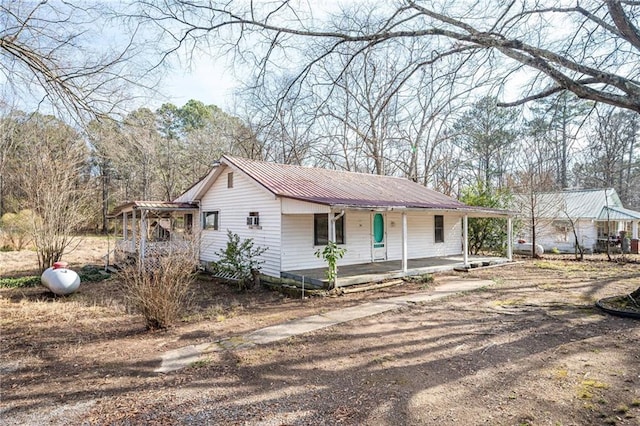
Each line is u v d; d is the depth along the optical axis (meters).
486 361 4.75
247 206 13.21
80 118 6.57
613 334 5.72
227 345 5.66
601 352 4.96
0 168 20.53
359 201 11.45
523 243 21.62
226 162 13.81
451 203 15.59
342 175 16.08
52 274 10.43
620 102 5.38
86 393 4.16
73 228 14.70
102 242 27.06
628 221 25.06
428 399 3.78
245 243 12.05
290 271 11.88
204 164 31.23
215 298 9.92
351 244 13.58
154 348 5.65
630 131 15.59
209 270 14.37
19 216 22.00
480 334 5.87
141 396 4.04
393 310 7.67
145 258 10.16
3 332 6.77
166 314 6.73
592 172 28.20
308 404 3.75
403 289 10.17
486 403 3.65
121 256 14.90
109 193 34.41
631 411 3.43
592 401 3.63
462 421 3.33
